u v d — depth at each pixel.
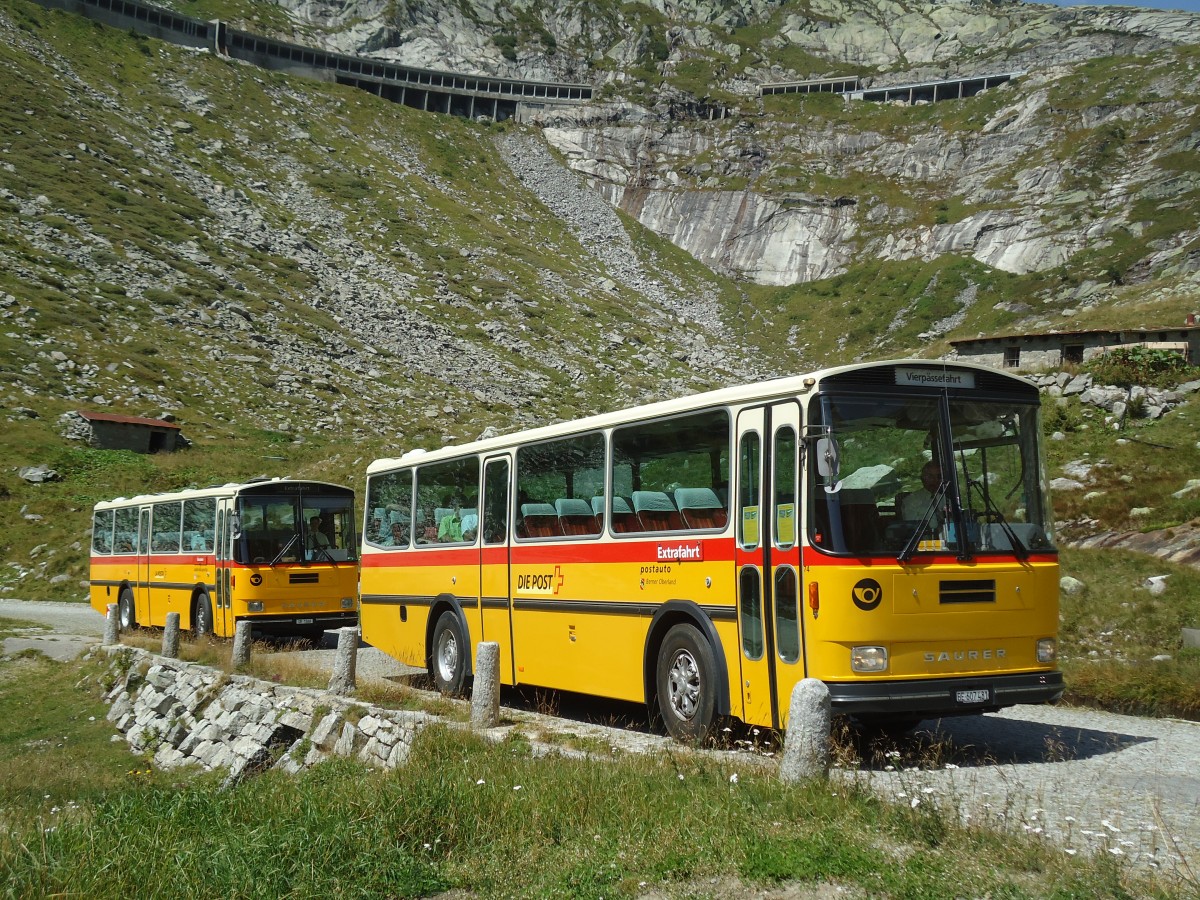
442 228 147.12
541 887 6.73
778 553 9.34
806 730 7.70
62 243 92.19
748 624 9.64
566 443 12.70
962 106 192.75
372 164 163.88
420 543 16.09
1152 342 42.88
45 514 48.75
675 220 177.88
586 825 7.69
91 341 76.19
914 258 154.12
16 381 66.06
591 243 164.38
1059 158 162.00
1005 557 9.47
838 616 8.81
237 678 17.75
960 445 9.61
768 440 9.62
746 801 7.34
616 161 192.38
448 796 8.43
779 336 139.75
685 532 10.52
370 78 197.00
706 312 146.75
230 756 15.86
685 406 10.73
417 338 103.50
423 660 15.80
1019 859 5.96
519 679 13.36
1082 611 16.11
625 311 132.50
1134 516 21.30
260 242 115.56
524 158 189.62
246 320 91.69
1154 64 182.50
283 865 7.45
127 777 16.42
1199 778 8.66
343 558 23.14
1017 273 141.62
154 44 170.62
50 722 21.50
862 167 183.12
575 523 12.35
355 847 7.73
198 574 24.45
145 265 94.81
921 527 9.23
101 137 124.56
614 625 11.52
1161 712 12.20
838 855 6.17
